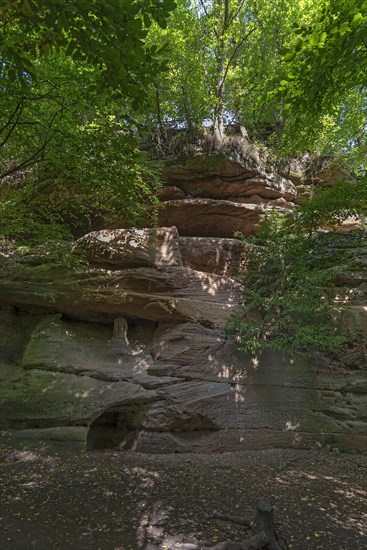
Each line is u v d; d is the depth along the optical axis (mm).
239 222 13594
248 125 16969
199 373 9930
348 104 12703
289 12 15367
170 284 10727
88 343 10344
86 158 7055
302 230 9789
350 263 11797
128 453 8727
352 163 15883
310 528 5328
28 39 4367
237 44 16312
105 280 10406
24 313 10711
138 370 9820
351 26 5461
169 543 4598
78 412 8742
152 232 11500
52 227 9805
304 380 10430
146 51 4219
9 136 6355
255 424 9750
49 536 4680
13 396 8898
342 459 9125
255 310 11133
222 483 6809
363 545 4965
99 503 5629
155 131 14727
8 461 7254
